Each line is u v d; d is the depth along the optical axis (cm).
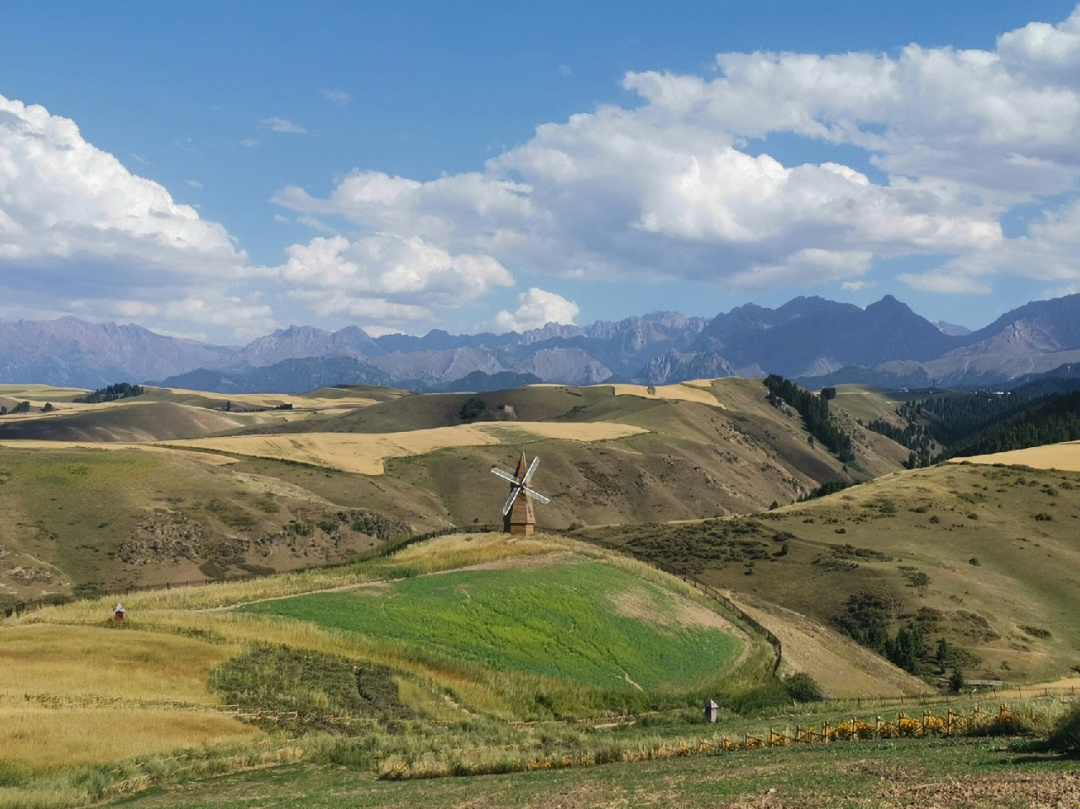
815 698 7344
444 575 8544
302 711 5206
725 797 2897
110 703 4806
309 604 7350
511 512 10819
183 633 6147
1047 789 2481
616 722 6019
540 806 3133
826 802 2609
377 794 3741
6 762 3931
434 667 6397
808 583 13362
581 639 7388
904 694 8069
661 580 9488
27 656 5381
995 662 10750
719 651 7925
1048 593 13500
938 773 2966
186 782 4100
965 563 14312
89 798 3731
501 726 5438
